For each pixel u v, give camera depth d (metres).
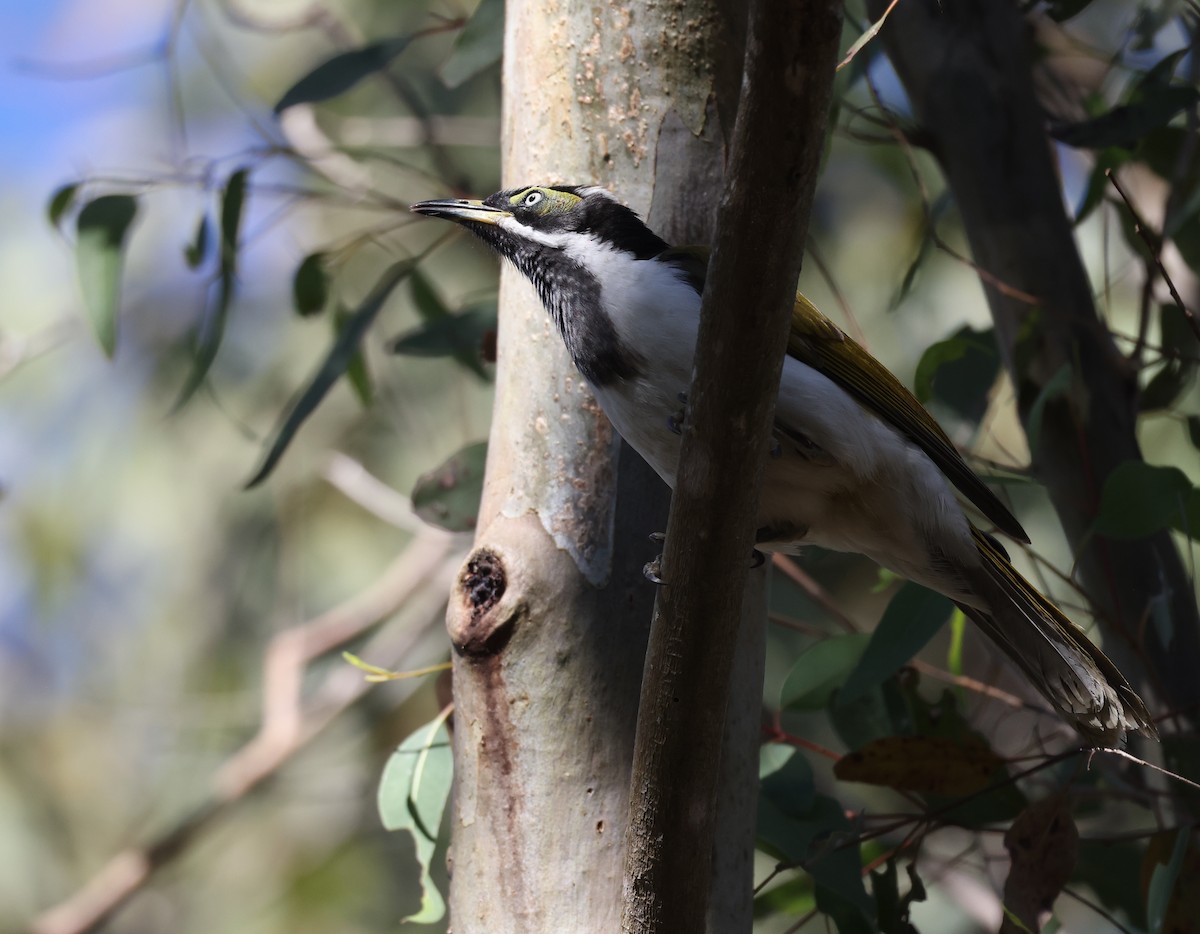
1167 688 7.71
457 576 6.16
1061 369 7.68
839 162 13.31
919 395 8.22
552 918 5.79
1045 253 8.22
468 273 12.98
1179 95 7.93
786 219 4.45
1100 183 8.28
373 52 8.85
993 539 6.95
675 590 4.91
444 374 13.20
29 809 14.20
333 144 11.59
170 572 14.14
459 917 5.96
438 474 8.70
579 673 5.98
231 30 13.79
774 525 6.66
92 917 12.05
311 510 13.70
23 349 12.94
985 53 8.41
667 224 6.50
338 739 13.57
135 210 9.09
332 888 13.45
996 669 8.34
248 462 13.84
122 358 14.43
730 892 6.14
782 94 4.25
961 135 8.38
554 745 5.93
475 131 12.47
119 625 14.36
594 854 5.84
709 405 4.73
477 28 8.34
